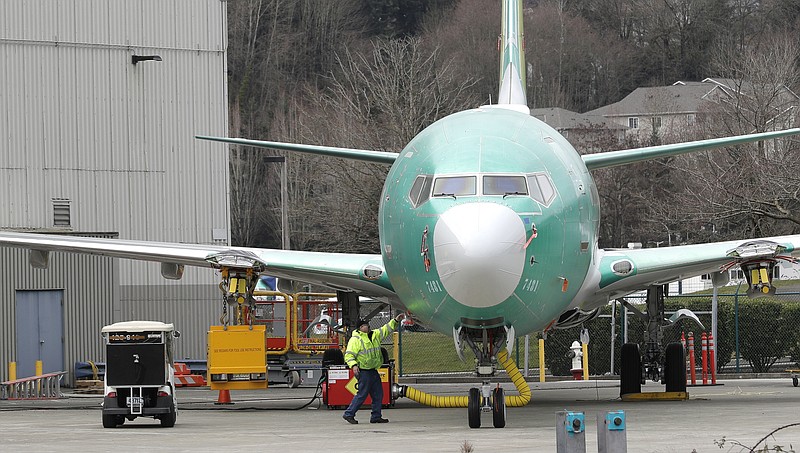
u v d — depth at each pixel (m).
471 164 52.16
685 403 67.62
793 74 198.25
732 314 105.31
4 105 111.19
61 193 113.12
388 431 52.06
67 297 102.88
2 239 67.00
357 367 57.12
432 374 109.69
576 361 102.62
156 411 55.78
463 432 50.50
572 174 55.28
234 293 65.00
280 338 98.69
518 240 49.06
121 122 115.19
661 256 62.59
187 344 115.94
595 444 43.59
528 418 57.38
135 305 114.38
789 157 140.88
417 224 51.53
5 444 48.00
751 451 37.31
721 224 150.50
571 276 54.34
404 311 65.56
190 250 65.94
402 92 199.75
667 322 72.56
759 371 105.56
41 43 112.50
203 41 118.00
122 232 115.00
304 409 70.31
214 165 118.00
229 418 62.56
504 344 52.94
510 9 76.81
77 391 98.00
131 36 115.56
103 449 45.22
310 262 63.41
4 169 111.12
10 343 99.25
